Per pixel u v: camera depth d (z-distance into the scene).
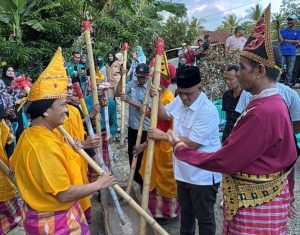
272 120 1.68
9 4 9.67
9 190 2.77
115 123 4.18
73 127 2.88
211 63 7.73
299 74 9.24
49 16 10.69
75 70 6.79
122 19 12.02
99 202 4.00
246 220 1.81
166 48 21.62
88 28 2.91
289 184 2.25
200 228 2.69
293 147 1.81
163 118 3.03
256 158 1.71
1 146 2.70
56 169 1.91
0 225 2.79
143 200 2.58
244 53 1.78
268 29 1.72
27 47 9.92
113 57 7.95
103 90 3.51
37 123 2.02
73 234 2.08
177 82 2.59
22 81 2.33
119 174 4.80
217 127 2.64
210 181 2.61
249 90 1.82
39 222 2.00
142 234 2.54
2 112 2.76
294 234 3.30
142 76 3.88
